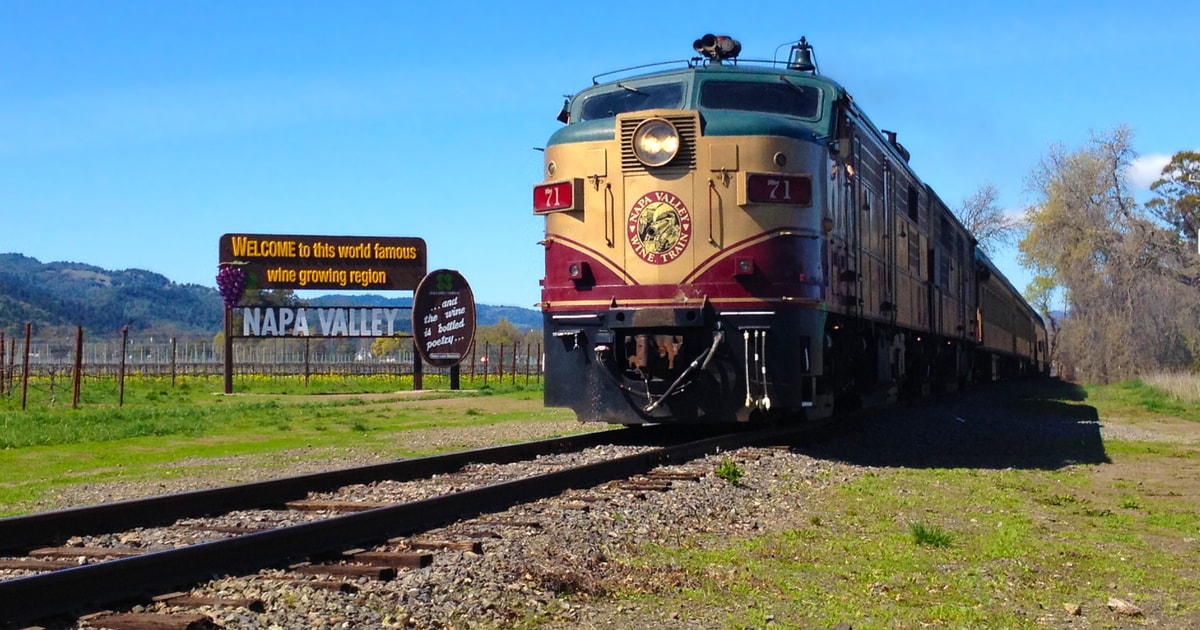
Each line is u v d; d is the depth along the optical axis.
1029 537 8.50
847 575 7.02
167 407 24.97
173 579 5.87
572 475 9.91
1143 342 44.44
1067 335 48.91
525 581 6.15
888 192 17.98
